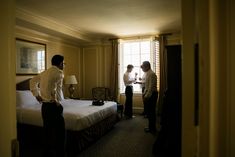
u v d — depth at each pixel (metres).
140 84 5.75
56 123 2.40
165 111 2.60
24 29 4.17
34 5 3.20
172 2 3.10
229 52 0.59
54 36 5.02
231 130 0.59
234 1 0.58
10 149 0.80
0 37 0.79
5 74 0.80
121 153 2.85
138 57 5.96
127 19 4.06
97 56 6.25
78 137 2.83
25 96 3.62
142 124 4.53
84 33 5.39
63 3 3.12
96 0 2.99
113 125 4.23
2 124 0.80
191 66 0.60
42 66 4.70
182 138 0.62
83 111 3.17
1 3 0.79
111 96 6.02
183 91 0.62
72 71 5.96
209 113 0.55
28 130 3.14
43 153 2.61
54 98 2.35
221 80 0.60
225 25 0.59
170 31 5.22
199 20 0.57
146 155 2.77
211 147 0.57
